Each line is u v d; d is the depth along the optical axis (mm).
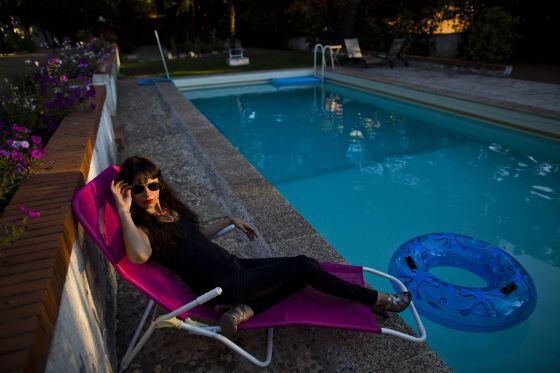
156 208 2104
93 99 4297
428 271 3193
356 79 11125
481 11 11961
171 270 2057
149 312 2436
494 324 2617
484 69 10742
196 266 2045
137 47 26062
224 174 4383
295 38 21609
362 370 2053
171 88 10148
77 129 3119
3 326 1049
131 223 1884
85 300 1701
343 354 2158
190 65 15273
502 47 11125
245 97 11102
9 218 1622
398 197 5105
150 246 1951
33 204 1744
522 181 5402
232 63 14703
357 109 9477
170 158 5309
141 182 1945
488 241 4082
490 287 2877
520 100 7262
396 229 4387
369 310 2188
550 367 2586
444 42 14266
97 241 1741
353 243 4156
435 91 8461
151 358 2203
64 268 1448
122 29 23203
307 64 14352
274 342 2293
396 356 2135
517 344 2770
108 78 7129
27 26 15969
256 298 2078
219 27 24781
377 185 5473
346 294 2143
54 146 2648
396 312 2301
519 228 4301
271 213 3502
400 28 14250
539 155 6316
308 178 5777
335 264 2521
